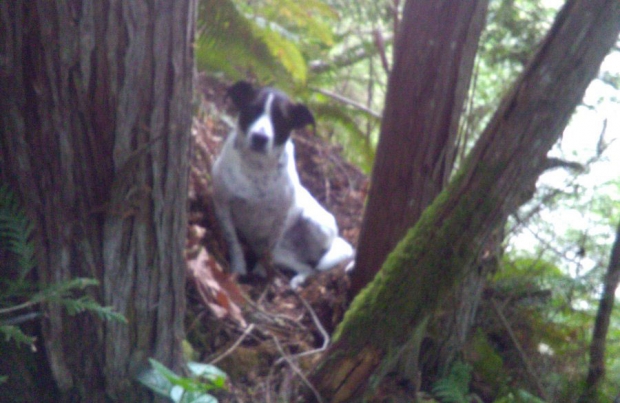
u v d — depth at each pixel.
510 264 1.98
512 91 1.35
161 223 1.32
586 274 1.82
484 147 1.39
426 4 1.82
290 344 1.94
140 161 1.26
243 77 2.62
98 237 1.28
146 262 1.32
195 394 1.37
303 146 3.04
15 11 1.14
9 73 1.17
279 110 2.22
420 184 1.92
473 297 1.82
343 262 2.33
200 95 2.50
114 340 1.35
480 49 1.99
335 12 2.45
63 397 1.37
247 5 2.52
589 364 1.80
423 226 1.47
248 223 2.38
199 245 2.03
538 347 1.93
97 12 1.15
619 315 1.92
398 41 1.90
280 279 2.36
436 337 1.82
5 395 1.34
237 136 2.27
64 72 1.17
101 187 1.25
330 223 2.52
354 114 2.92
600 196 1.84
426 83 1.86
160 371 1.31
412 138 1.90
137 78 1.21
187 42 1.25
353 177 3.06
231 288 2.04
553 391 1.82
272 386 1.76
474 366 1.91
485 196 1.39
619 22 1.26
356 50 2.96
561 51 1.29
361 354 1.53
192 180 2.38
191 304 1.89
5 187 1.24
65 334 1.32
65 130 1.21
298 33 2.68
